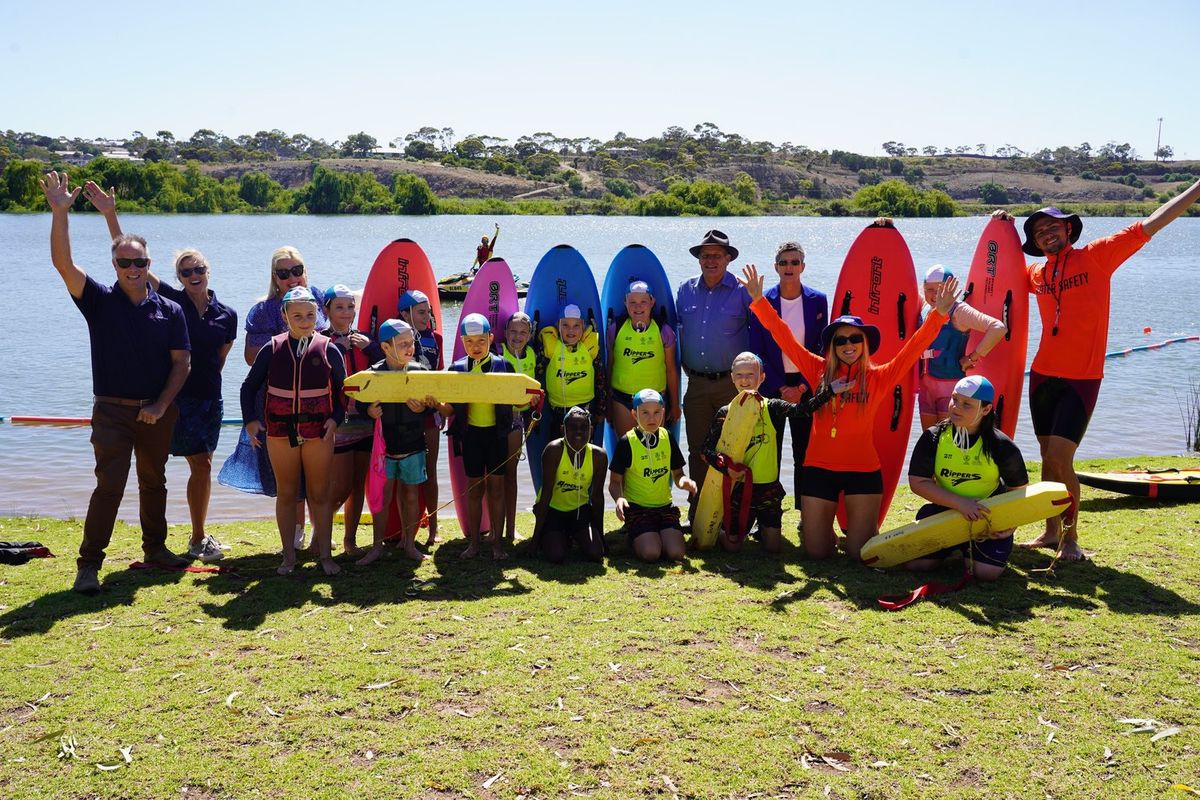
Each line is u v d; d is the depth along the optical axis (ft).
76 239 200.85
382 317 23.91
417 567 19.22
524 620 16.01
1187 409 42.04
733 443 19.65
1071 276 19.13
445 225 293.64
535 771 11.51
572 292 24.76
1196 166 574.56
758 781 11.32
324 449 18.37
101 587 17.61
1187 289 102.32
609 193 438.81
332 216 378.53
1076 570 18.38
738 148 611.88
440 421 21.35
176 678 13.80
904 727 12.47
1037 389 19.88
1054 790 11.15
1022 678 13.76
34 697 13.24
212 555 20.31
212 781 11.31
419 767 11.59
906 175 565.53
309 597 17.26
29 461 33.30
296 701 13.14
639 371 22.39
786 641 15.11
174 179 382.63
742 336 22.16
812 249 178.40
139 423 17.92
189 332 19.47
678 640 15.12
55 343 61.21
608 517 23.84
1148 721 12.55
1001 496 17.62
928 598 16.97
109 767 11.59
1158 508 23.12
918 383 22.35
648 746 12.03
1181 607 16.34
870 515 19.44
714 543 20.59
